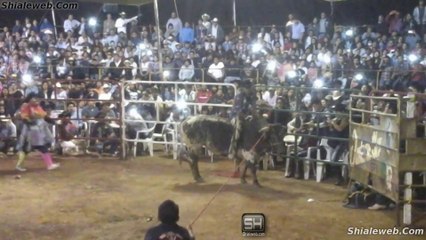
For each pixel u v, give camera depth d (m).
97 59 18.12
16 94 14.14
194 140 10.52
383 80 14.85
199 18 24.53
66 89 15.14
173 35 20.05
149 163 12.74
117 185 10.58
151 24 24.31
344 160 10.52
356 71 15.27
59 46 20.25
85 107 13.97
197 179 10.84
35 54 19.42
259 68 16.69
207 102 13.62
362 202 9.05
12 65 18.69
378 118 9.45
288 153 11.34
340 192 10.08
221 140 10.37
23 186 10.52
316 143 11.20
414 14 18.45
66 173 11.68
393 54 16.11
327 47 17.80
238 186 10.46
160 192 10.02
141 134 13.69
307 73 15.79
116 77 17.17
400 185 8.02
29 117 11.73
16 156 13.66
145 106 13.93
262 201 9.38
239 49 18.92
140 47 18.94
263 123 10.29
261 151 10.34
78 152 13.93
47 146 12.11
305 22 23.17
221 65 17.14
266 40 19.36
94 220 8.36
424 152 7.98
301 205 9.16
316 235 7.64
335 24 20.95
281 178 11.26
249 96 10.70
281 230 7.85
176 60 17.95
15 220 8.37
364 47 17.56
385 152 8.34
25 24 22.36
